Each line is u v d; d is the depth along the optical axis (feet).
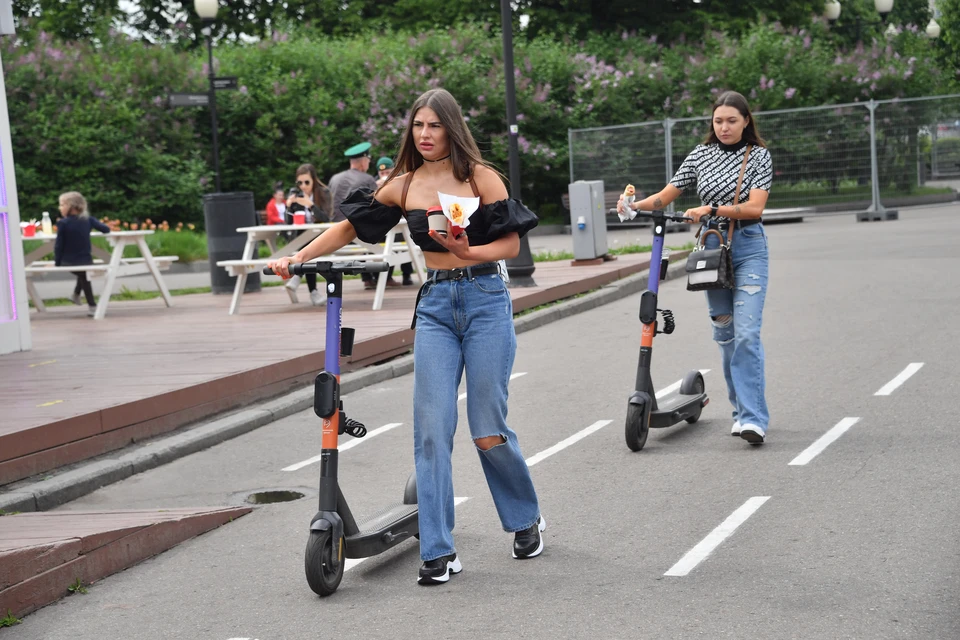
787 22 124.88
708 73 96.78
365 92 94.02
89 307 44.86
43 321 43.68
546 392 27.99
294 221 45.91
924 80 98.94
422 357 15.38
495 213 15.08
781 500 17.72
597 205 52.65
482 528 17.67
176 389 25.29
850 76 97.55
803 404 24.39
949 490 17.60
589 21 116.88
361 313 39.09
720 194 21.29
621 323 38.60
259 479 21.80
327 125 94.68
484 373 15.34
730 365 21.61
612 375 29.45
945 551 14.90
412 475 17.44
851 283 43.16
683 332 35.14
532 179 96.07
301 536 18.02
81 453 22.54
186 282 62.23
